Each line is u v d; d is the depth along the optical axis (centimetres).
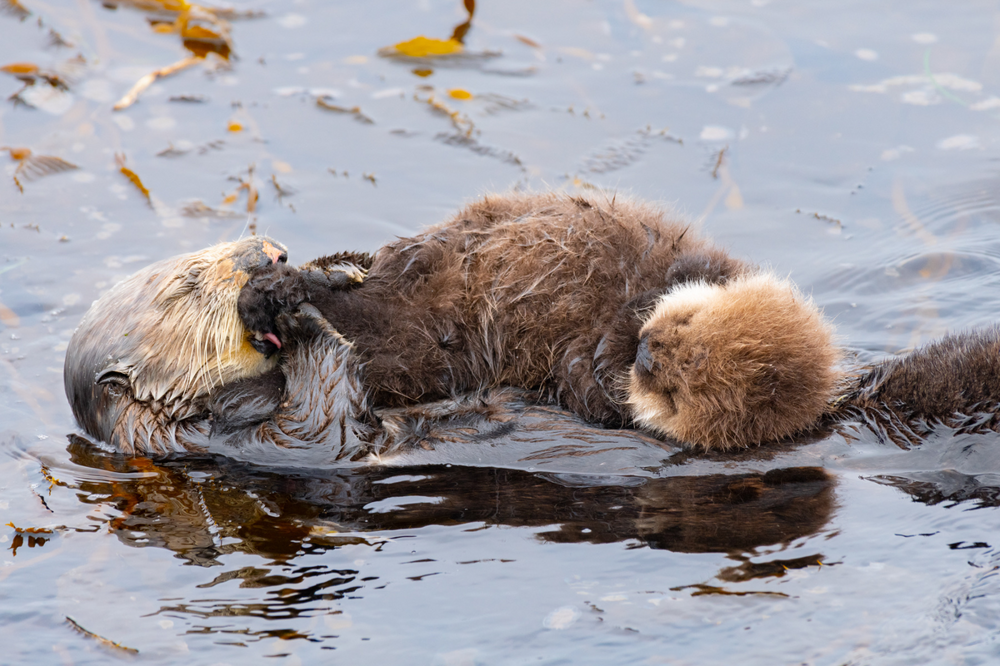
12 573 1415
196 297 1742
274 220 2475
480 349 1738
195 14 3288
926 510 1468
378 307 1725
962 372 1570
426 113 2898
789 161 2652
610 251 1689
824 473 1587
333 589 1357
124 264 2309
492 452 1695
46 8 3316
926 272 2253
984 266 2244
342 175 2652
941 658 1183
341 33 3306
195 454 1758
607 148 2714
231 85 3041
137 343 1744
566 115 2872
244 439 1742
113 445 1784
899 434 1617
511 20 3344
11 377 1977
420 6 3403
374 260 1811
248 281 1706
